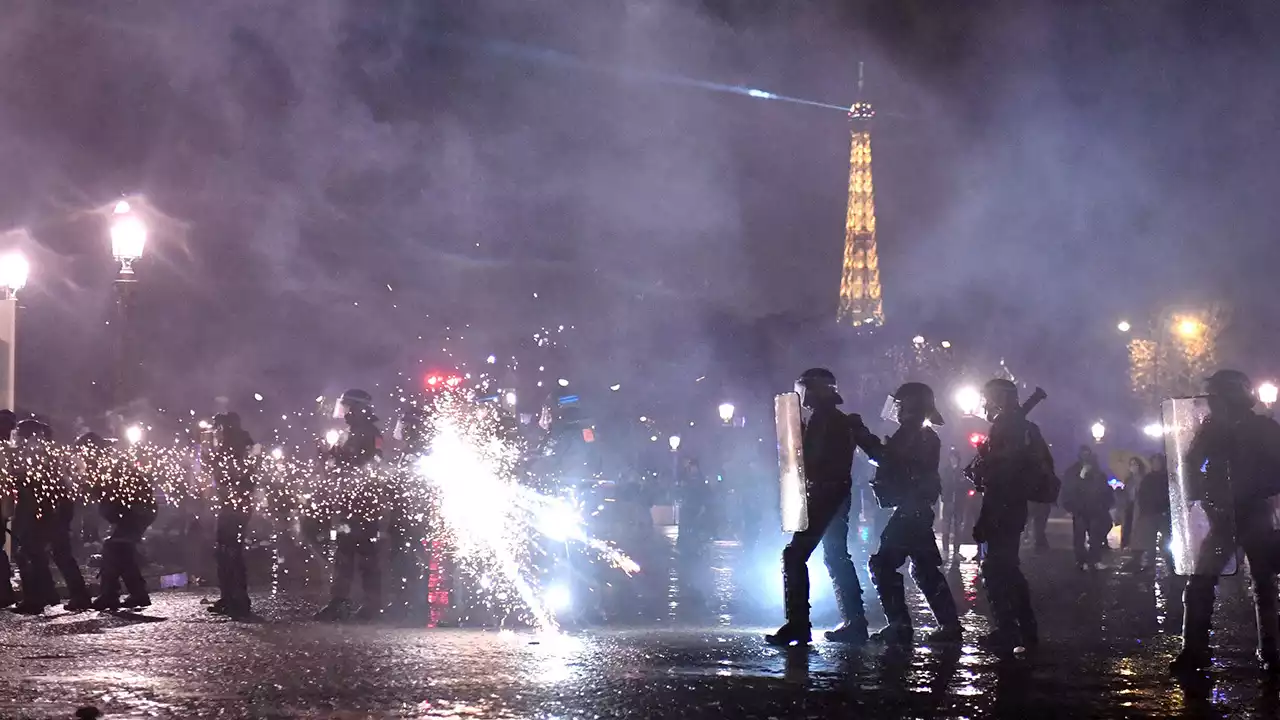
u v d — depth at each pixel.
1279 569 10.52
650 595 17.30
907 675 9.98
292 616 14.88
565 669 10.16
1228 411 10.61
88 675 9.84
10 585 16.36
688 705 8.58
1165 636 13.08
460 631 13.10
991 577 12.06
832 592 18.67
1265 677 10.05
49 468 15.66
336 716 8.11
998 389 12.22
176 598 17.42
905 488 12.20
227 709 8.35
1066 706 8.69
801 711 8.41
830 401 12.12
